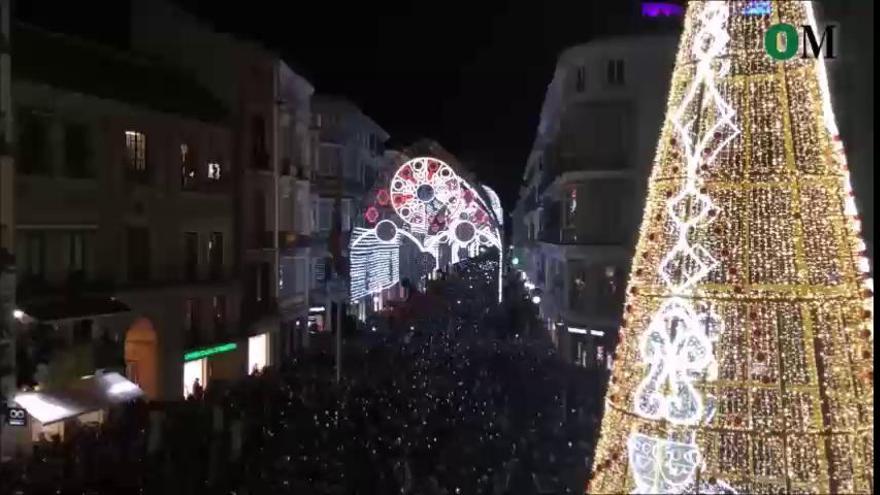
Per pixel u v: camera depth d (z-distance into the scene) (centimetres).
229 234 4291
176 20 4394
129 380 3388
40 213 3058
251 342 4538
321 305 5834
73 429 2723
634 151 4116
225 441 2622
